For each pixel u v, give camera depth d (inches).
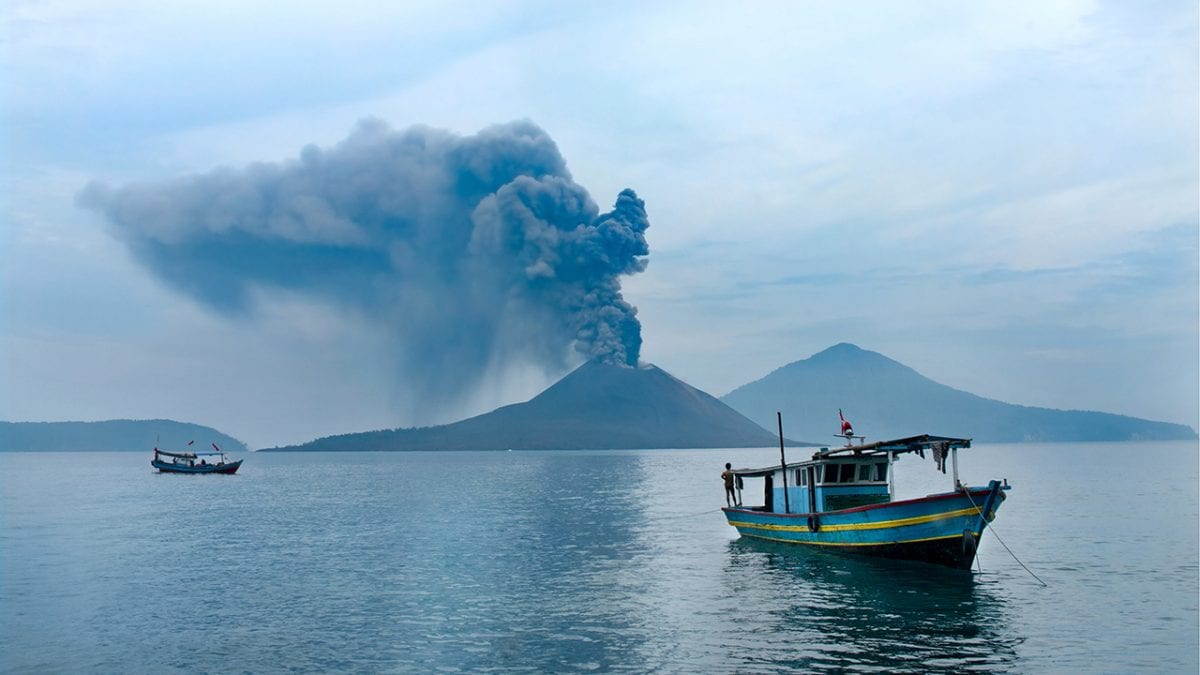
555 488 5364.2
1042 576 1728.6
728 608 1456.7
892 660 1130.0
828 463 1984.5
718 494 4662.9
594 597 1573.6
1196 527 2618.1
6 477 7662.4
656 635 1279.5
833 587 1621.6
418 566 1971.0
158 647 1262.3
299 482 6555.1
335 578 1822.1
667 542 2374.5
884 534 1782.7
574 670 1109.1
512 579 1777.8
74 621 1439.5
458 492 4975.4
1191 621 1334.9
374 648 1232.8
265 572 1919.3
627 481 6294.3
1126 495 4119.1
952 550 1697.8
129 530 2878.9
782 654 1165.7
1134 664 1108.5
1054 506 3454.7
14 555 2250.2
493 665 1137.4
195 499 4542.3
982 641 1222.9
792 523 2034.9
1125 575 1739.7
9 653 1242.6
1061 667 1097.4
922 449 1843.0
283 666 1152.8
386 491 5167.3
